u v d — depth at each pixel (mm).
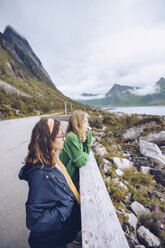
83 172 1602
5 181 3174
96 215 967
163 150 5609
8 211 2180
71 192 1103
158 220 2035
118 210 2176
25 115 44031
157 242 1650
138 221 2035
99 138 6816
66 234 975
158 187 3340
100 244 782
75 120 1737
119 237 811
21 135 9586
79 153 1638
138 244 1593
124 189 2793
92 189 1262
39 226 787
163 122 6441
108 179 3141
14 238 1690
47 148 881
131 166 4180
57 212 874
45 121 947
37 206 768
